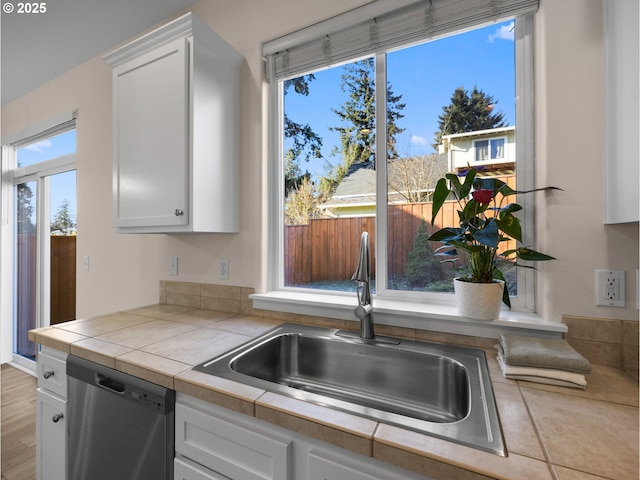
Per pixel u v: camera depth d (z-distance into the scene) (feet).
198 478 2.71
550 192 3.39
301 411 2.27
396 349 3.62
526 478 1.64
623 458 1.78
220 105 4.93
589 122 3.23
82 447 3.58
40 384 4.17
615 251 3.15
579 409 2.30
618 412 2.26
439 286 4.33
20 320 9.69
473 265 3.63
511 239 3.92
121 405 3.21
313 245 5.20
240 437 2.54
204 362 3.16
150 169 4.83
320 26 4.70
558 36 3.38
